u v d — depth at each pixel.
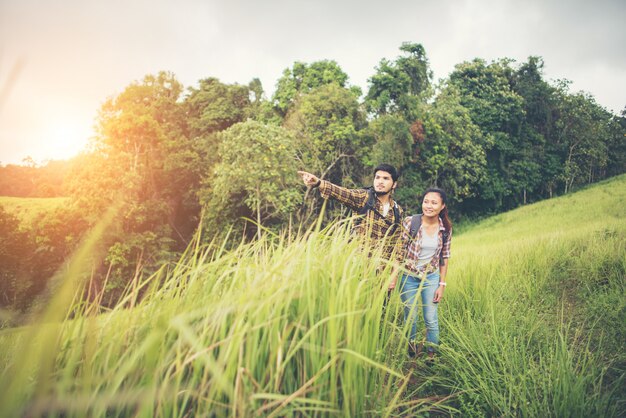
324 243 2.21
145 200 25.14
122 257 20.00
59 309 0.86
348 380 1.60
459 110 33.47
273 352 1.47
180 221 29.84
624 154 49.41
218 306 1.46
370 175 24.95
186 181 29.61
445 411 2.58
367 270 2.22
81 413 1.10
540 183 41.81
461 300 4.30
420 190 28.70
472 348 3.00
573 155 43.19
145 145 25.92
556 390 2.38
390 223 3.44
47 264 22.33
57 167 46.38
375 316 1.95
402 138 25.39
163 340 1.38
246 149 18.97
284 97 27.48
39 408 0.94
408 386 2.76
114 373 1.34
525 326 3.59
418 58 30.23
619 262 5.30
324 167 23.77
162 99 32.72
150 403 1.21
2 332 0.84
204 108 31.34
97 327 1.46
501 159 37.66
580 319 3.99
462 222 37.19
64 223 22.92
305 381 1.59
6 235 24.84
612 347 3.16
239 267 1.79
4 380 0.92
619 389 2.62
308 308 1.69
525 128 40.69
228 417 1.35
